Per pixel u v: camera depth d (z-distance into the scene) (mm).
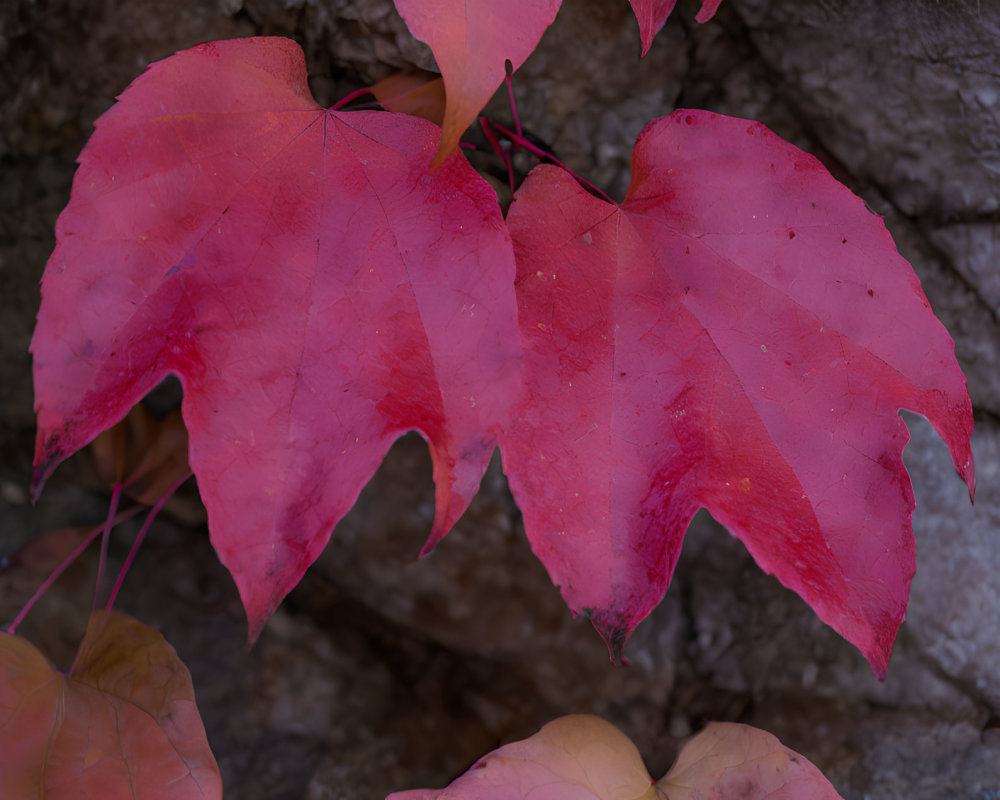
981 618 593
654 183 516
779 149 511
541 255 507
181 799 514
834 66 573
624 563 496
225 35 563
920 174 579
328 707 581
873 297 508
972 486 507
